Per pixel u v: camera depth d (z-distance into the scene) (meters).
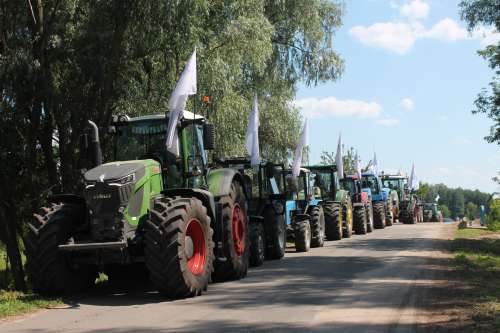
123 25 12.38
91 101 13.02
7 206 12.13
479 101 19.56
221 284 9.82
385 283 9.42
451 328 6.09
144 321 6.70
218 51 15.83
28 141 12.26
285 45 23.97
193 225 8.52
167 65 13.84
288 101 24.42
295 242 15.77
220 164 14.36
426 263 12.27
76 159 13.48
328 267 11.86
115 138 10.02
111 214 8.15
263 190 14.06
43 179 13.37
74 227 8.72
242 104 17.72
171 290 8.10
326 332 6.05
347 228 20.88
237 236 10.49
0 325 6.58
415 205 36.66
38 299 8.19
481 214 37.38
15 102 11.89
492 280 9.70
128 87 13.30
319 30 23.73
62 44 12.45
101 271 9.30
